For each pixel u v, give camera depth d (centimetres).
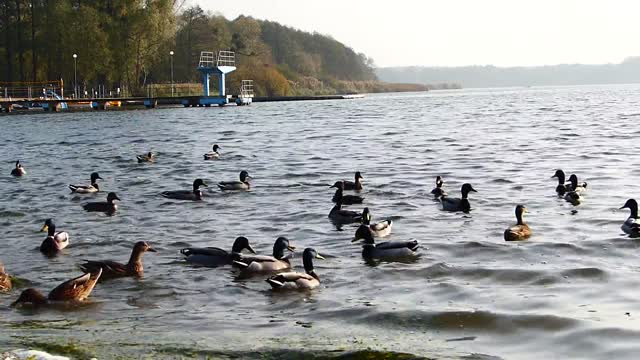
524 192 2853
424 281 1653
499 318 1379
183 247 2034
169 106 11950
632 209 2302
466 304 1470
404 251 1858
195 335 1312
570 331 1303
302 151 4609
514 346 1246
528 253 1880
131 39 11688
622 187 2909
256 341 1274
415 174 3428
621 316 1371
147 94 12762
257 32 18912
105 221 2441
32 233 2253
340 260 1870
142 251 1772
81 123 7994
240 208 2648
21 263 1886
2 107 10369
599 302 1460
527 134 5419
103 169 3969
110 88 12669
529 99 13750
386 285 1631
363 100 15038
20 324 1394
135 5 11575
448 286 1602
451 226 2255
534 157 3972
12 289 1645
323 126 6881
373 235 2080
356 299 1531
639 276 1638
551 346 1241
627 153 4003
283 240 1884
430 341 1276
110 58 11338
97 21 11262
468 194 2834
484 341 1273
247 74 16450
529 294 1524
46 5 11819
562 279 1631
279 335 1312
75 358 1179
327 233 2198
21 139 6003
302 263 1856
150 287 1650
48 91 11756
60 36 11388
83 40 11156
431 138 5288
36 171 3909
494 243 1994
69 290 1534
